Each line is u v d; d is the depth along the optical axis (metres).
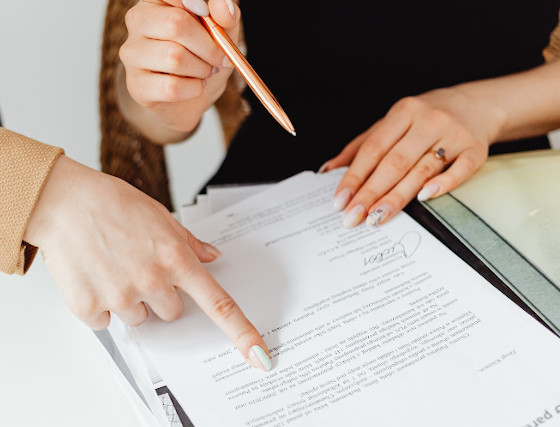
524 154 0.62
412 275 0.49
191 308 0.49
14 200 0.43
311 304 0.48
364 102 0.84
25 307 0.53
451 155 0.59
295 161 0.77
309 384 0.42
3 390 0.46
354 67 0.85
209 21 0.48
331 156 0.77
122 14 0.82
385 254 0.52
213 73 0.53
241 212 0.59
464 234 0.52
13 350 0.49
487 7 0.82
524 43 0.84
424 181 0.57
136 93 0.57
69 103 1.03
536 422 0.38
